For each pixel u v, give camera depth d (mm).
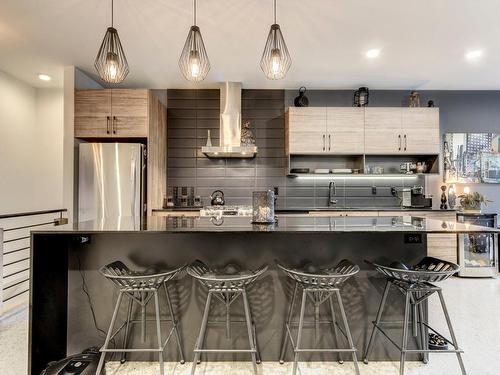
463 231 1776
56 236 1919
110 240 2006
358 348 2029
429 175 4238
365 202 4336
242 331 2021
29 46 2990
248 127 4203
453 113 4336
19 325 2561
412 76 3803
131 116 3502
